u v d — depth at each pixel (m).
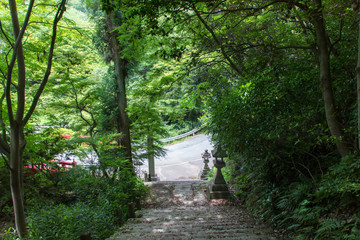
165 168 16.86
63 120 11.27
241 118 5.07
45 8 7.15
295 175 5.56
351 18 4.30
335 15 4.48
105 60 11.25
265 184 6.24
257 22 6.43
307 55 5.50
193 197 9.12
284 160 5.29
